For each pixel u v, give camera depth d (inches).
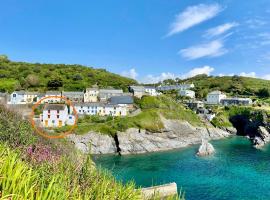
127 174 2384.4
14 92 5364.2
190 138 4274.1
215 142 4375.0
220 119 5565.9
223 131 5172.2
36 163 345.1
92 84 7440.9
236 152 3442.4
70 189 267.4
